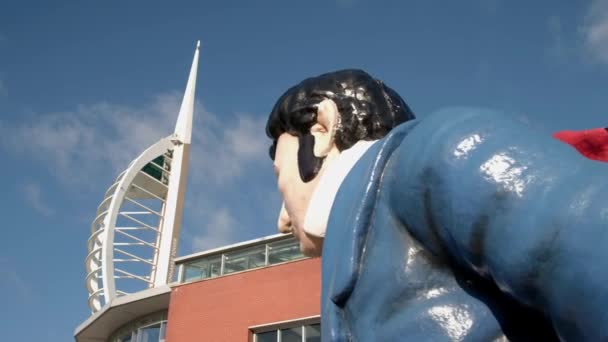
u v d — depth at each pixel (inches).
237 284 885.2
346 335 40.8
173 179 1461.6
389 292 38.4
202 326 876.6
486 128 34.4
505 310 35.6
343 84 60.1
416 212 37.4
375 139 57.4
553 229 29.6
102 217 1366.9
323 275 44.4
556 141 33.7
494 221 31.8
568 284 29.1
